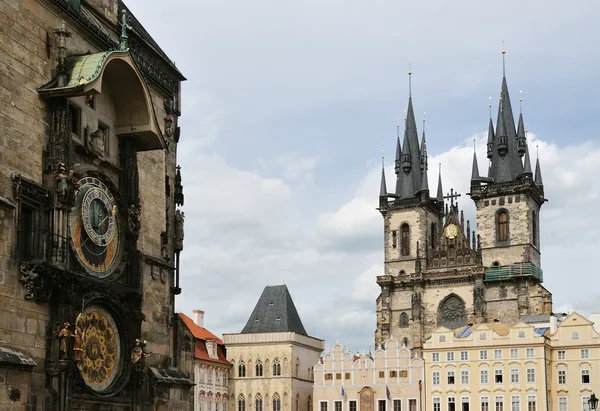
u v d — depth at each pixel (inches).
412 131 7032.5
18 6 1247.5
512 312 6136.8
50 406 1218.0
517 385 5418.3
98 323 1358.3
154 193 1680.6
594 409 3014.3
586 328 5428.2
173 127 1824.6
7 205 1177.4
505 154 6530.5
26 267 1202.0
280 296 6673.2
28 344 1200.8
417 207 6712.6
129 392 1434.5
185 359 1787.6
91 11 1502.2
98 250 1373.0
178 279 1782.7
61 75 1296.8
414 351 6264.8
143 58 1688.0
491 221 6373.0
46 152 1280.8
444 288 6373.0
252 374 6353.3
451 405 5615.2
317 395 6092.5
